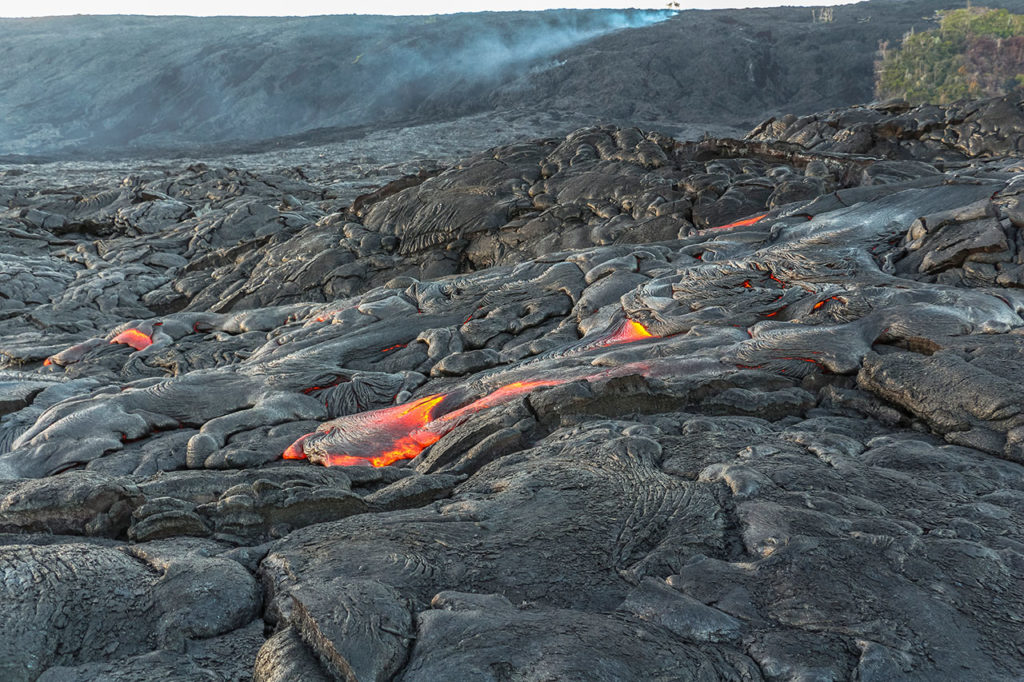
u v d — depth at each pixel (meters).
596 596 2.61
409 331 7.30
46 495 3.43
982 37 62.81
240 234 14.80
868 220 7.89
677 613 2.43
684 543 2.85
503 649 2.22
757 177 10.64
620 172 11.38
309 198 19.23
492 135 55.81
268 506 3.39
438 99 77.25
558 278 7.90
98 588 2.62
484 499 3.34
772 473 3.40
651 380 4.68
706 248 8.24
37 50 100.62
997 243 6.22
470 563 2.76
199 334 8.89
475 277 8.50
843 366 4.84
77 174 30.08
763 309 6.25
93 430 5.27
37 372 8.19
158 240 14.83
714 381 4.78
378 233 11.87
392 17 119.25
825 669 2.19
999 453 3.79
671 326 6.29
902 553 2.68
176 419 5.66
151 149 51.09
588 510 3.14
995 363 4.41
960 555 2.67
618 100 69.62
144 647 2.48
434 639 2.28
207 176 19.52
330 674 2.24
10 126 82.06
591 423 4.33
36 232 16.17
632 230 10.17
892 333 5.10
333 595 2.44
